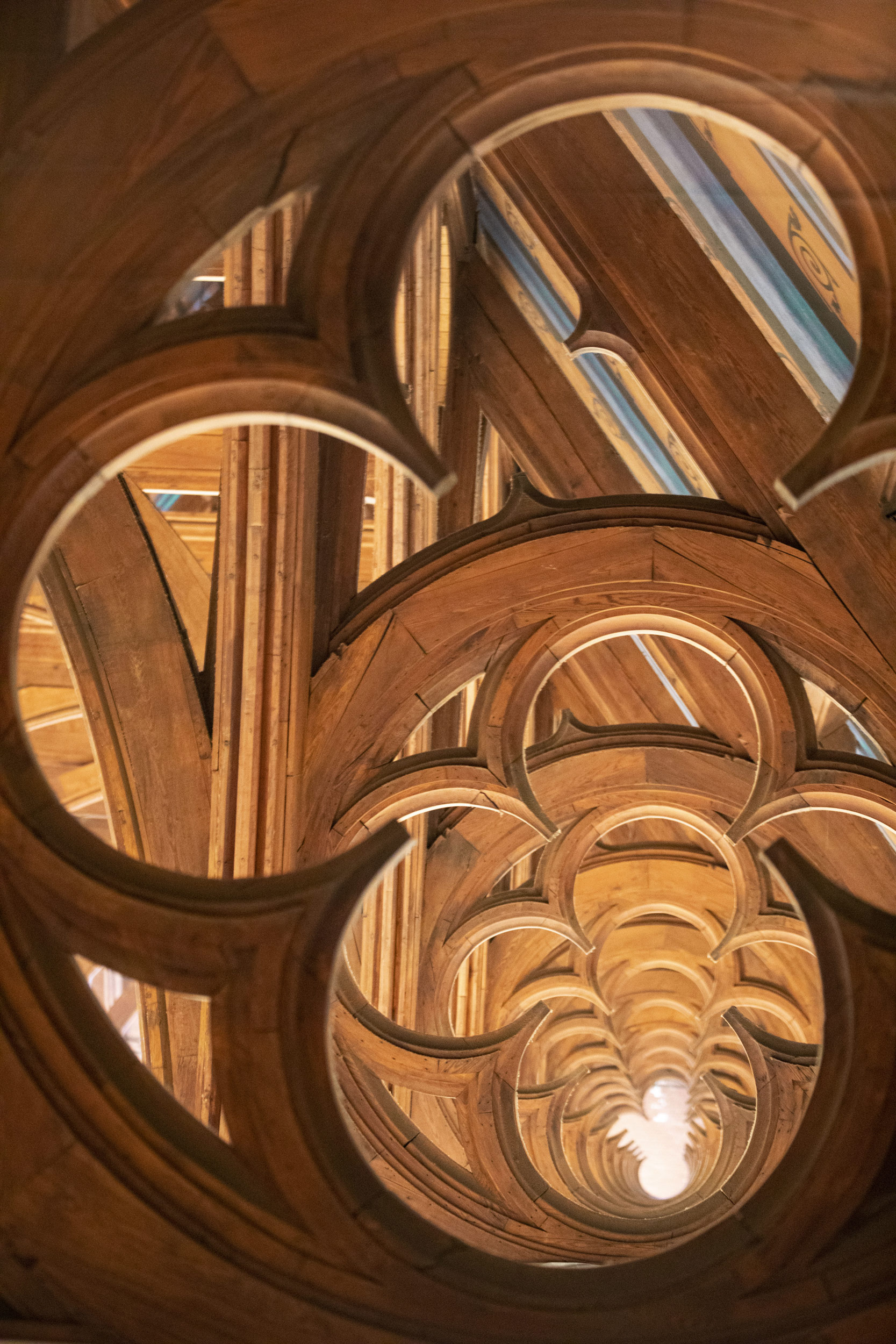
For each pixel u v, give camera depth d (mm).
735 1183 8648
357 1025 8570
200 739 7285
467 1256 3527
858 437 3758
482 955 12375
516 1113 8594
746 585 7102
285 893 3621
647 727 10078
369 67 4008
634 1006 15281
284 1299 3385
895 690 6828
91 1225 3381
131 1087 3516
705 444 7102
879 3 3893
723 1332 3422
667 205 6859
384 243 3916
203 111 3957
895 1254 3484
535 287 9812
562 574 7363
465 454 10891
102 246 3846
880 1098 3562
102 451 3785
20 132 3912
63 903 3541
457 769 7387
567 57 3945
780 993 11656
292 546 7078
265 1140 3479
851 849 9102
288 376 3758
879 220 3822
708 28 3904
